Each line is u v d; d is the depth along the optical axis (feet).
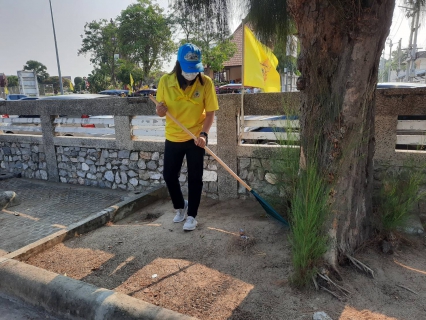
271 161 12.83
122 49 78.89
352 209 9.20
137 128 17.69
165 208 15.19
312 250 8.07
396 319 7.17
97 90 124.47
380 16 8.12
